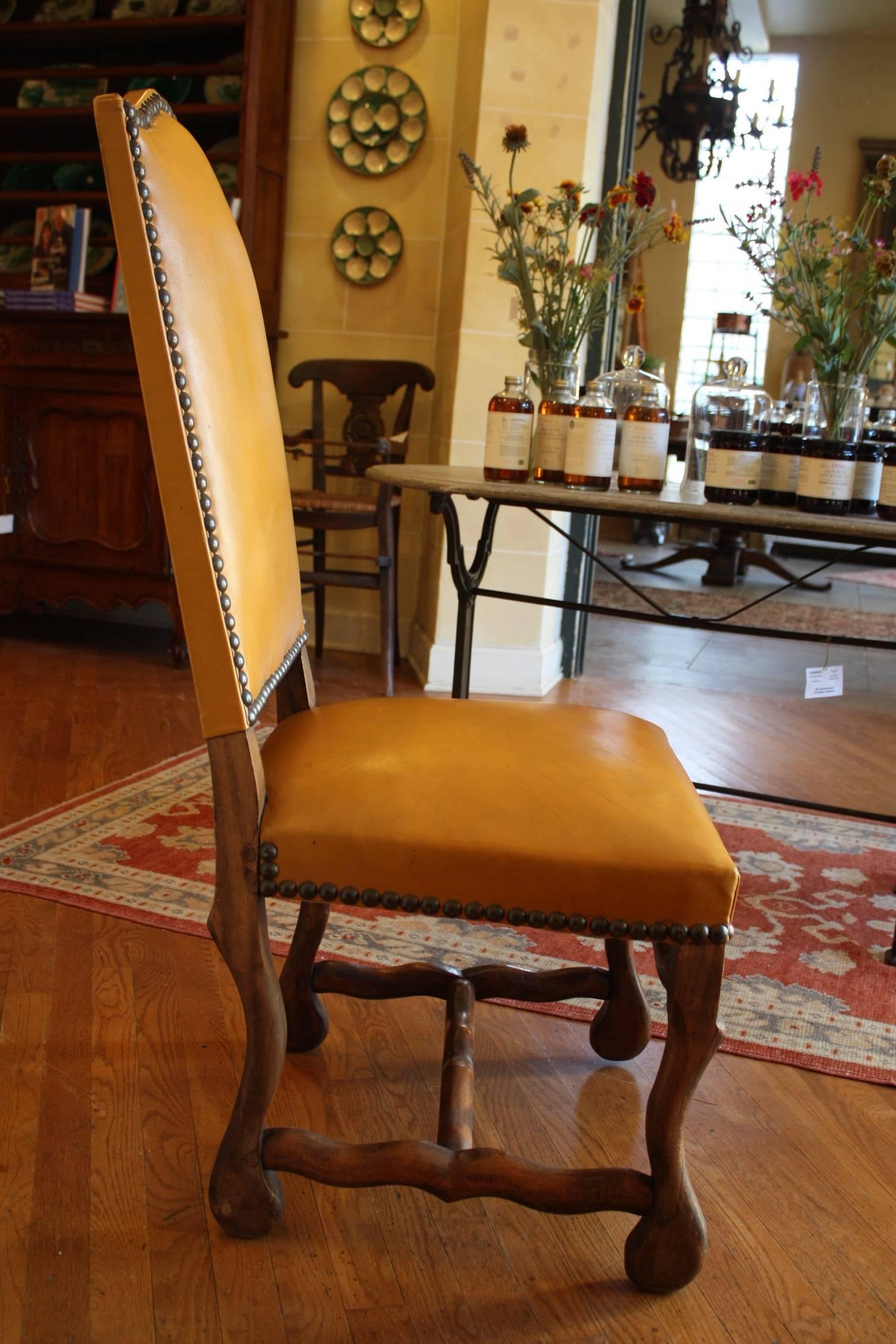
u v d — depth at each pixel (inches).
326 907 61.5
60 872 85.1
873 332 82.7
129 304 40.7
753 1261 49.5
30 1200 50.2
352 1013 69.0
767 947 81.3
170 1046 63.3
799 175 87.4
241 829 44.6
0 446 153.2
